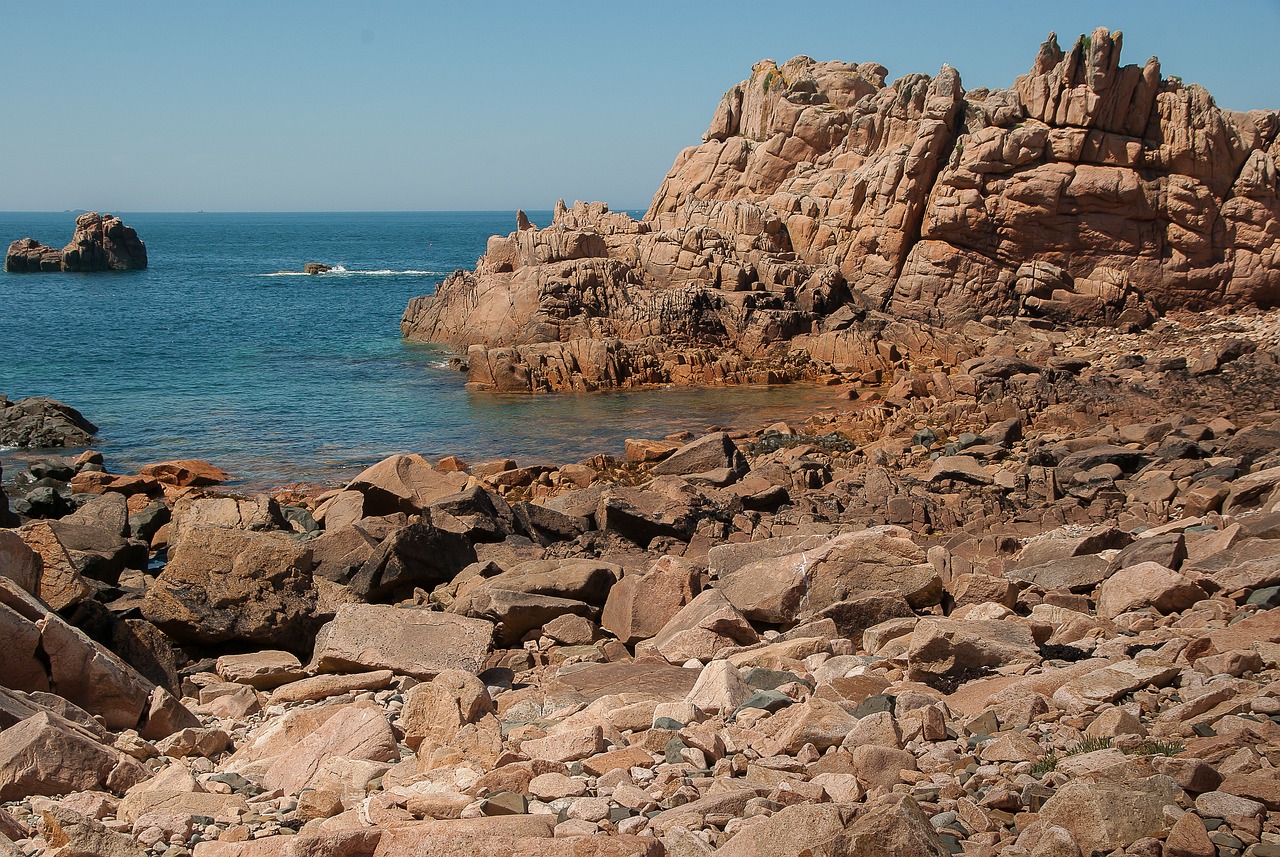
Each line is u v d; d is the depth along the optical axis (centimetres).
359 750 941
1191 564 1362
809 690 1044
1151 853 645
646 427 3888
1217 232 5112
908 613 1299
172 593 1417
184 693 1286
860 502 2309
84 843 716
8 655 1049
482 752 896
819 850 639
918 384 4081
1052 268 5125
